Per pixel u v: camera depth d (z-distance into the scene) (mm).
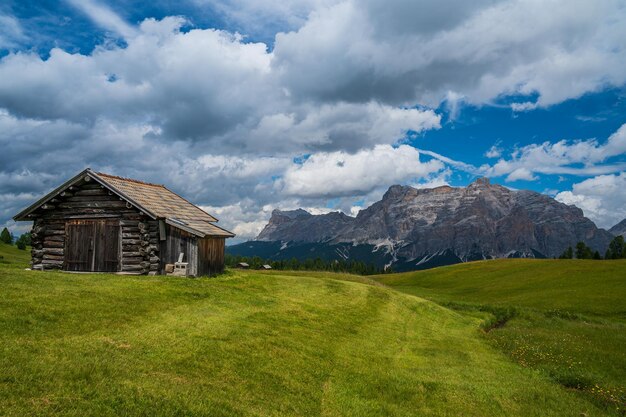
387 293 39406
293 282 36594
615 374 21016
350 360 17938
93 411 9070
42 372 10445
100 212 31500
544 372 20625
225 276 34344
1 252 83125
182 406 10141
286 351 16953
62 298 18406
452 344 25250
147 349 14086
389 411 13250
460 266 99812
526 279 70688
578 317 42344
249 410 11055
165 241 31516
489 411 14477
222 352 15188
